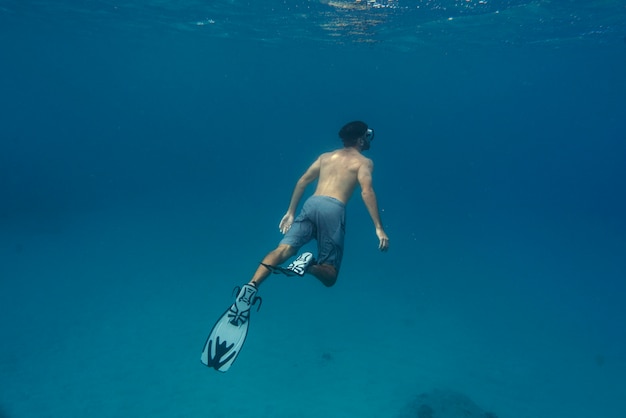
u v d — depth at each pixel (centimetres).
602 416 953
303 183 445
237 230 2623
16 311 1291
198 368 1048
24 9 2109
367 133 448
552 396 1022
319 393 976
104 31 2867
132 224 2639
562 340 1324
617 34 2117
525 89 7494
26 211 2778
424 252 2386
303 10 1636
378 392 990
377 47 2870
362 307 1491
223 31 2472
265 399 945
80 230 2372
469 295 1691
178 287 1578
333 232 374
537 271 2111
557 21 1727
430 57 3556
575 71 4462
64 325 1226
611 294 1794
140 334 1205
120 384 969
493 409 957
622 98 7744
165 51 4159
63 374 991
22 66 6919
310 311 1427
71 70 7706
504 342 1287
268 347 1170
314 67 5488
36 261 1772
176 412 889
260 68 5978
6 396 899
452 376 1081
